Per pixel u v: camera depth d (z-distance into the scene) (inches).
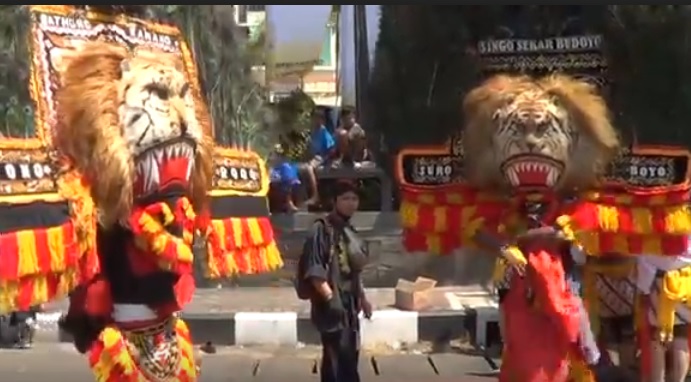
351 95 684.7
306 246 274.1
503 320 229.8
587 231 226.5
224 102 314.0
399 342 390.0
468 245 237.0
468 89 253.8
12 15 202.5
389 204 591.2
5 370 356.8
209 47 301.9
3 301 159.3
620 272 277.0
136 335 185.0
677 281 267.1
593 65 241.4
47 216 165.6
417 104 300.7
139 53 184.5
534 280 222.1
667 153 229.9
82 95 174.7
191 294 189.9
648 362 276.7
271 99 577.0
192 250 195.3
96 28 185.8
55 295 168.1
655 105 256.1
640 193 227.9
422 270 485.7
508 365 225.5
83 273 172.9
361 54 541.3
